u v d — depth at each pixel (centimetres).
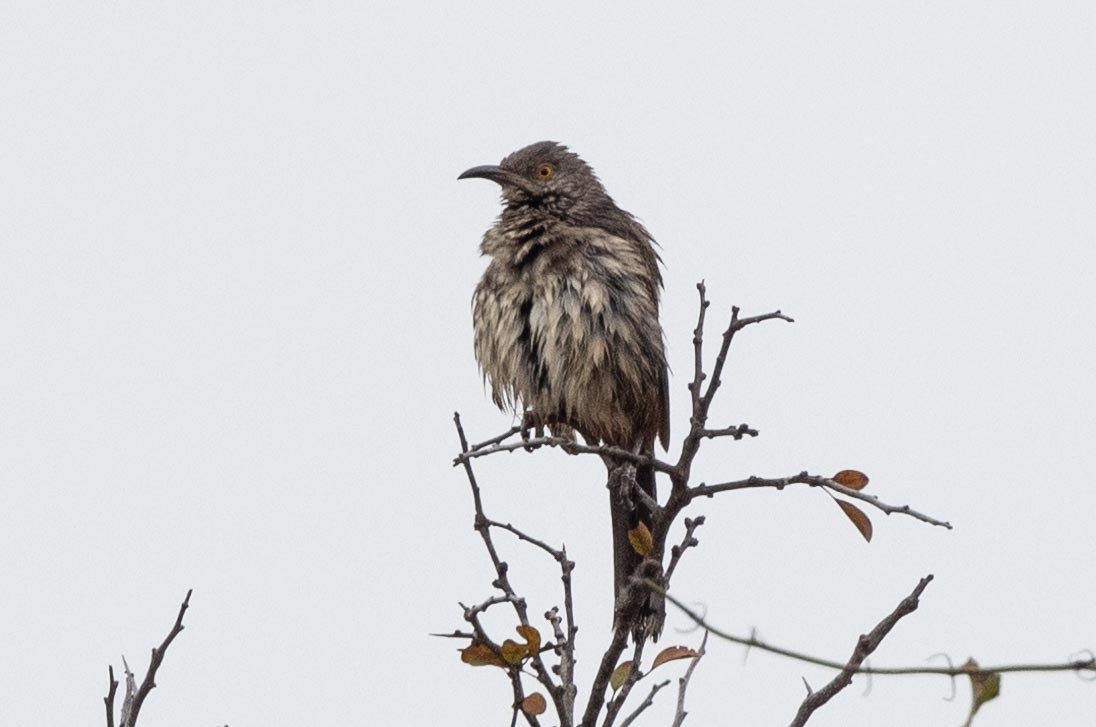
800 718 720
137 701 710
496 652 760
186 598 720
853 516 784
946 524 762
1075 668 555
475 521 789
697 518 818
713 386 806
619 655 807
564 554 794
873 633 697
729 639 648
